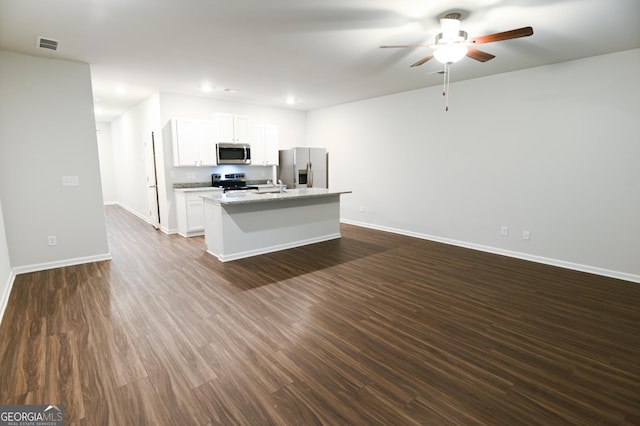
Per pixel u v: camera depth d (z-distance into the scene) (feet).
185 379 6.52
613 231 12.05
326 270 12.98
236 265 13.58
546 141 13.32
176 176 19.35
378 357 7.28
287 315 9.21
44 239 12.75
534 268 13.20
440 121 16.78
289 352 7.45
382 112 19.60
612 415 5.64
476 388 6.29
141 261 14.07
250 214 14.78
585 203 12.59
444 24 8.21
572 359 7.20
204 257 14.73
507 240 14.89
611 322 8.81
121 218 24.26
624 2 7.84
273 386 6.34
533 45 10.79
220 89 17.44
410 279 11.98
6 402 5.88
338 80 15.57
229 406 5.82
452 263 13.85
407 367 6.93
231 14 8.55
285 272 12.74
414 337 8.09
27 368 6.84
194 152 18.93
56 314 9.20
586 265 12.76
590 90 12.09
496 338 8.04
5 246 11.27
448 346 7.71
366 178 21.11
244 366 6.95
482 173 15.43
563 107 12.76
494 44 10.70
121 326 8.56
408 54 11.82
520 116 13.93
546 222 13.64
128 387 6.28
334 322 8.82
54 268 13.01
